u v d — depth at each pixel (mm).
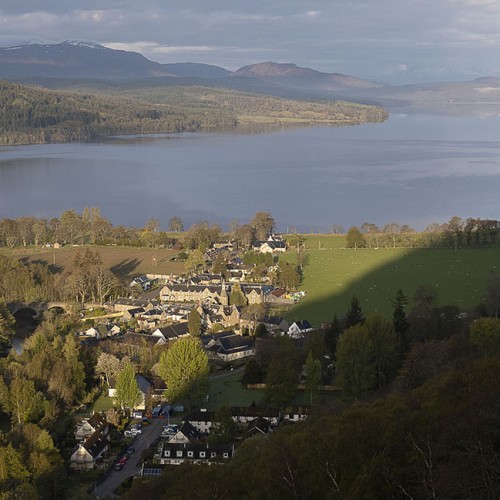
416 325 188375
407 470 79875
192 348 172125
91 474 136875
